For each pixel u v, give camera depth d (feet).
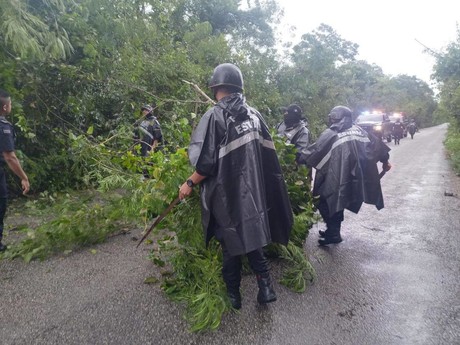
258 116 10.10
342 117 14.87
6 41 18.71
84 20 22.54
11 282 12.15
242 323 9.77
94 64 24.58
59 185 23.98
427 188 28.27
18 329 9.57
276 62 59.06
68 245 15.07
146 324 9.77
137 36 27.76
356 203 14.47
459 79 59.93
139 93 28.43
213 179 9.32
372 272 12.85
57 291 11.56
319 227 18.02
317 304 10.72
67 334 9.35
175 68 31.22
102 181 14.97
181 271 11.29
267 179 10.11
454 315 10.09
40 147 23.98
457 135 65.16
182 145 15.80
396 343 8.93
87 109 25.96
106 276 12.58
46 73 23.04
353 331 9.43
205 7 61.31
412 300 10.91
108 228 15.87
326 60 67.00
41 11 21.40
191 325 9.68
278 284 11.89
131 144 19.42
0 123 14.05
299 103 64.49
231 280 10.09
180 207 11.30
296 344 8.93
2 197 14.33
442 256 14.24
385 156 15.02
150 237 16.08
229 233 9.23
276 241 10.39
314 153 14.49
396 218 19.66
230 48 49.26
